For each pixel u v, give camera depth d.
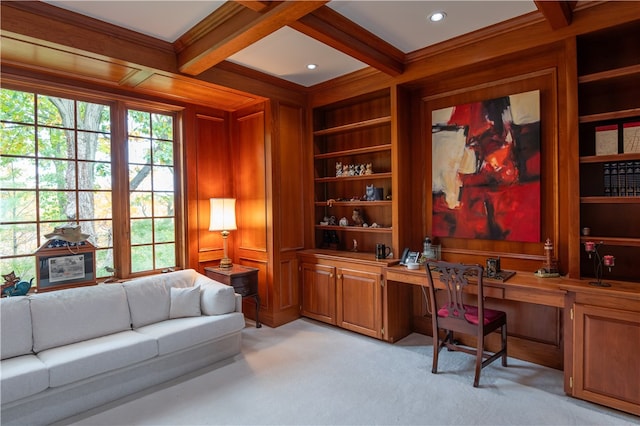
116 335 2.88
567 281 2.65
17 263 3.16
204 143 4.39
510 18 2.82
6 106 3.10
